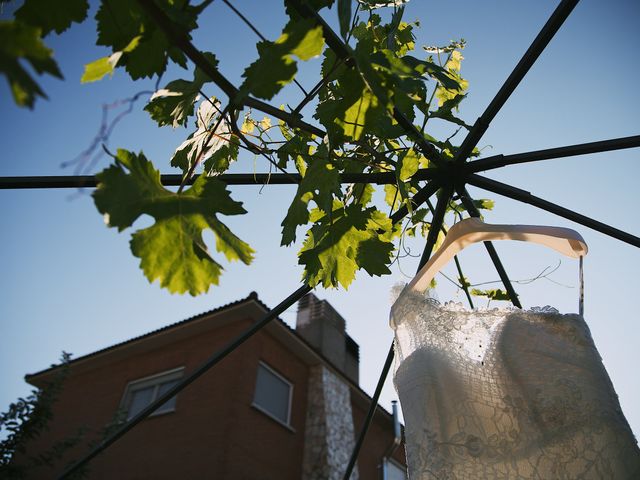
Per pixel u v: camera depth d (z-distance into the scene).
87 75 0.90
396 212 1.73
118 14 0.93
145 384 7.98
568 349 1.27
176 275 0.93
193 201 0.99
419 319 1.41
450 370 1.30
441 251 1.42
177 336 8.09
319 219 1.59
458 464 1.16
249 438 6.83
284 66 0.89
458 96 1.55
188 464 6.47
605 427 1.13
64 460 7.76
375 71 0.98
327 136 1.20
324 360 8.79
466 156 1.53
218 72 0.92
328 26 1.02
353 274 1.50
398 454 10.55
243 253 1.01
